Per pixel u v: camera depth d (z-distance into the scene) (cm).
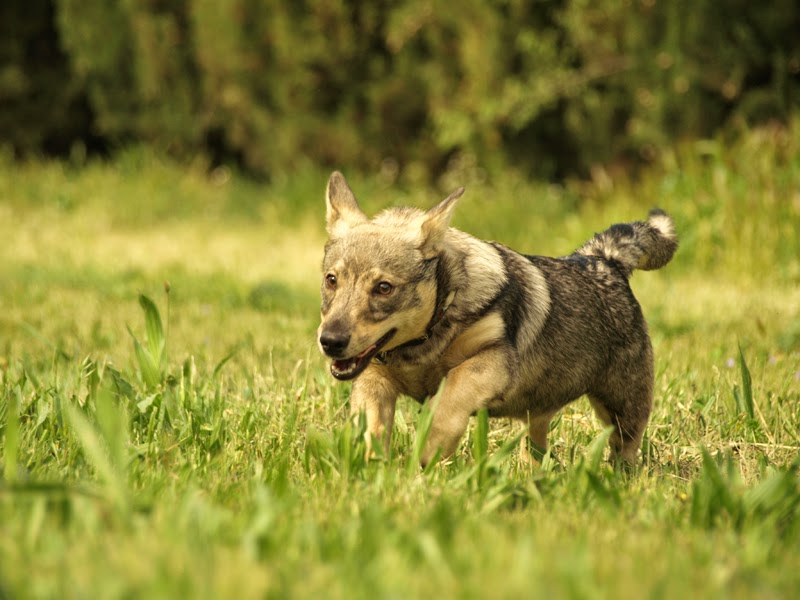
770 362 2086
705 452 1084
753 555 897
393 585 768
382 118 5162
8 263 3691
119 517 893
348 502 1050
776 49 4178
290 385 1769
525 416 1530
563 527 989
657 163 4178
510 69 4709
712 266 3503
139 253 4031
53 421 1350
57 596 728
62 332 2408
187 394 1461
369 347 1320
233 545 869
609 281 1645
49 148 6356
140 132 5781
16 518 889
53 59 6219
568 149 5034
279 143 5362
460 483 1132
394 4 5081
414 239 1362
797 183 3484
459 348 1383
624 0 4353
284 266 3775
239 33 5225
